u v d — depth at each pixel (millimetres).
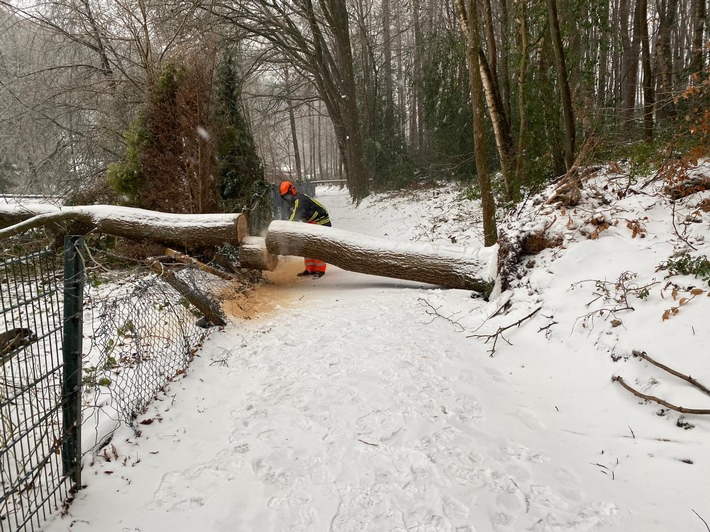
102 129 11078
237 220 6855
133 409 3766
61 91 12008
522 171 9766
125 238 7723
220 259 7164
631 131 9914
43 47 13242
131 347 4805
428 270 6559
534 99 9695
